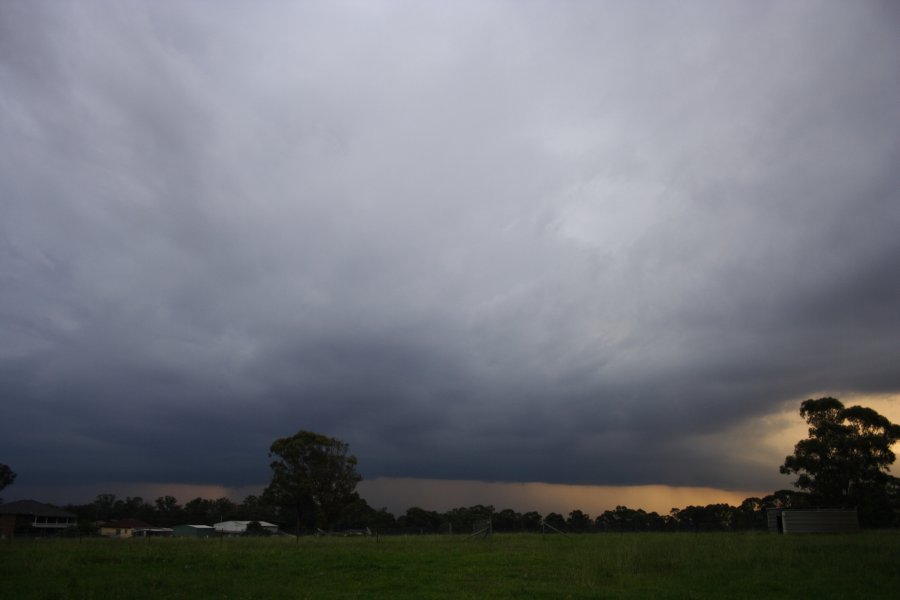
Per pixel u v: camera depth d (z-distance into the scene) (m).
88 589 18.94
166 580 20.91
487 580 21.14
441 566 25.27
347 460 80.94
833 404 65.88
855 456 62.88
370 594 18.34
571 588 19.05
